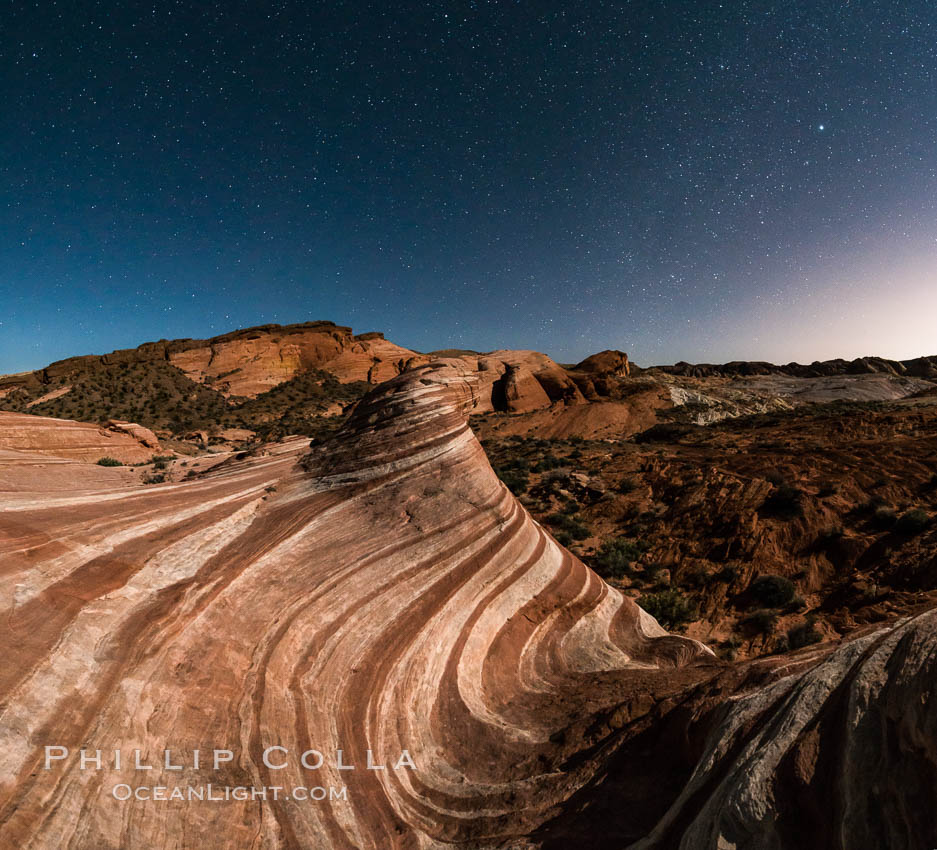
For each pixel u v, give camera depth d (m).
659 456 41.16
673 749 6.95
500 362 97.69
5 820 4.86
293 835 6.37
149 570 8.69
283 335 120.19
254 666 8.29
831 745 4.49
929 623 4.70
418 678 9.70
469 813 7.30
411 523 12.36
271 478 13.41
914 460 28.36
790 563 23.36
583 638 12.64
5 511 8.77
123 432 35.09
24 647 6.24
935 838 3.30
